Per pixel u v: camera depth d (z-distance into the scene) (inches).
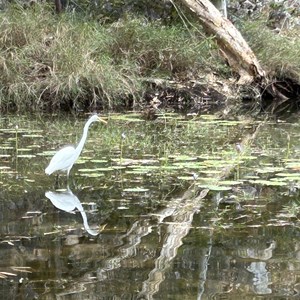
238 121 651.5
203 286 211.2
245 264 233.1
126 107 764.6
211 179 374.3
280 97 846.5
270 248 252.4
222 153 456.4
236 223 287.7
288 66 842.2
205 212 307.0
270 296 203.2
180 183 365.1
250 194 343.9
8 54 753.6
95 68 742.5
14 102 727.7
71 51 751.1
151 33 818.8
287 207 317.4
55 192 341.1
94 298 201.2
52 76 729.6
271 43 869.8
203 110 757.9
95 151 462.9
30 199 326.0
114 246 252.7
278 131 581.6
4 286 210.7
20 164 410.6
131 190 346.6
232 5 989.2
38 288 209.5
